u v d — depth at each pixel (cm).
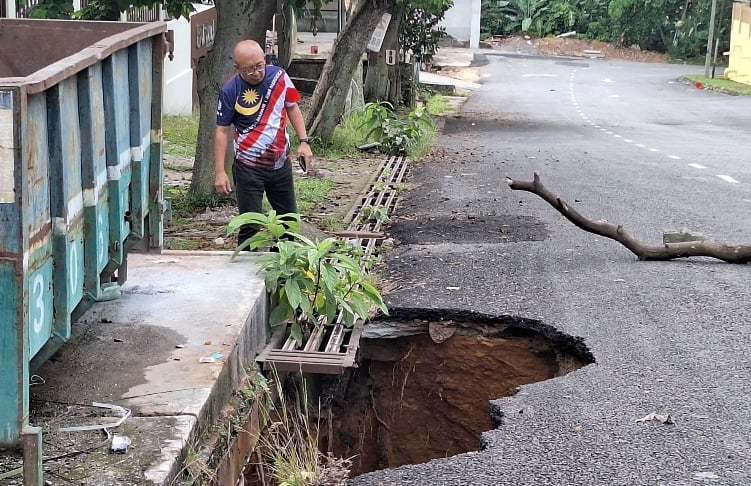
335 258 624
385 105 2138
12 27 611
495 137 1914
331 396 667
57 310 402
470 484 434
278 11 1073
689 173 1360
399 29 2362
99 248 463
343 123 1747
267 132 685
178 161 1355
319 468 475
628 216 1017
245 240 692
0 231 340
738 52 3650
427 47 2708
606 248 869
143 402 437
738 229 950
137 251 624
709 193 1172
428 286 740
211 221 948
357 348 617
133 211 552
